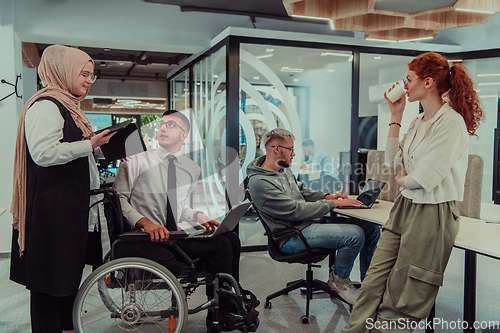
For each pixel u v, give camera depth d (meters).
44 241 1.67
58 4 4.33
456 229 1.61
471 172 2.32
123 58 7.67
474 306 1.80
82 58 1.80
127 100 10.38
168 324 1.82
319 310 2.53
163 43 4.72
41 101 1.69
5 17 3.98
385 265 1.74
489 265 3.51
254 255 3.91
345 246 2.28
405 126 4.81
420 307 1.60
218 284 1.91
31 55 6.24
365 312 1.74
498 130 4.65
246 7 4.70
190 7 4.72
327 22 5.02
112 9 4.54
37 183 1.67
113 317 1.85
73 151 1.64
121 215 1.78
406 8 2.52
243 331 1.96
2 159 3.92
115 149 1.82
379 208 2.50
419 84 1.68
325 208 2.35
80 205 1.73
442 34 4.95
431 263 1.58
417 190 1.62
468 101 1.61
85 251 1.76
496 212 2.36
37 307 1.75
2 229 3.87
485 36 4.64
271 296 2.55
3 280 3.08
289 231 2.28
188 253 1.92
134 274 1.82
